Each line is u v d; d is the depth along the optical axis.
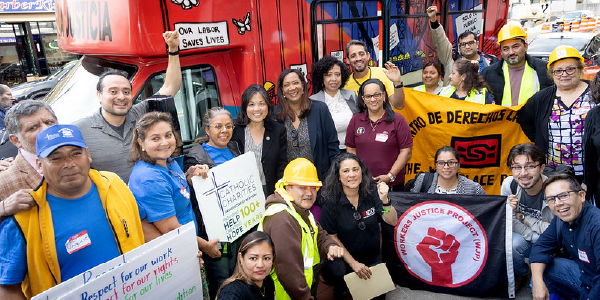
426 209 3.90
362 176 3.61
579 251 3.14
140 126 2.62
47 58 13.22
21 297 2.09
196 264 2.61
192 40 3.87
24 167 2.61
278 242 2.76
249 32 4.34
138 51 3.55
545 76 4.99
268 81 4.56
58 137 1.99
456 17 6.91
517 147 3.74
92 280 2.05
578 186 3.09
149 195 2.60
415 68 6.47
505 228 3.73
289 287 2.77
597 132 3.60
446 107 4.93
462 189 4.12
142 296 2.30
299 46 4.80
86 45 4.05
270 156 3.88
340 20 5.16
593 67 9.48
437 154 4.02
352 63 4.77
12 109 2.61
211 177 3.21
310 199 3.00
